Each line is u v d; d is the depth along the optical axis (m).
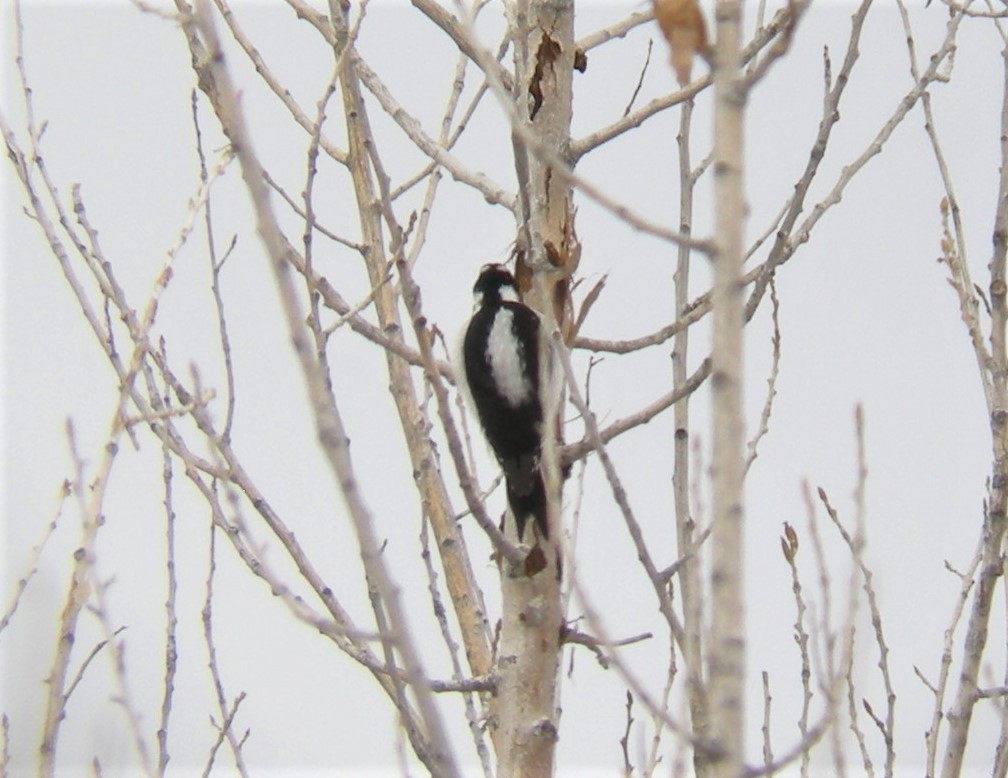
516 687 10.48
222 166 8.95
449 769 6.92
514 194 11.19
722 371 6.54
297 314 7.13
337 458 7.11
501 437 11.27
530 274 11.62
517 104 10.50
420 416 11.58
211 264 10.45
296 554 10.20
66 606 8.08
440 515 11.48
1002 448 10.51
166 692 9.38
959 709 10.11
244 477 10.30
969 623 10.27
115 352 10.34
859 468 7.91
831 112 9.60
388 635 7.16
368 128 8.71
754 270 10.66
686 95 11.29
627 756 10.42
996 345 10.92
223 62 7.22
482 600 11.44
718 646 6.40
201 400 8.63
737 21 6.81
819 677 7.81
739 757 6.32
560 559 10.64
